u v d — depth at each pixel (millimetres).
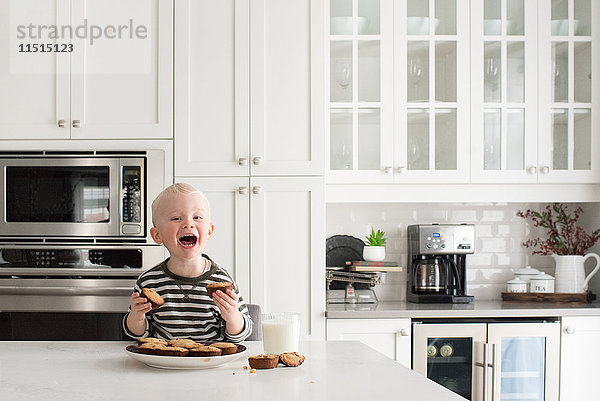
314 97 3199
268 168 3182
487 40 3572
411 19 3547
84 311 3105
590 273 3805
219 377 1361
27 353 1640
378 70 3520
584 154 3598
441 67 3551
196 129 3174
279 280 3172
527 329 3271
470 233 3551
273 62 3201
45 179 3123
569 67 3602
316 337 3180
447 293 3627
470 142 3547
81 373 1396
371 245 3633
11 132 3150
